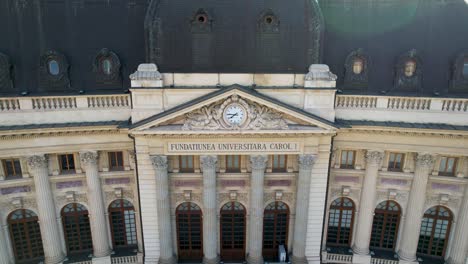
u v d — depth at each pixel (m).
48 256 26.58
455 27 25.12
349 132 25.33
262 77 23.47
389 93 25.28
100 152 25.91
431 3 25.28
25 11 24.28
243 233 27.80
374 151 25.59
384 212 27.77
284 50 23.73
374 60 25.58
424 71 25.12
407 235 27.08
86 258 27.34
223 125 23.09
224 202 26.73
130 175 26.70
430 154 24.95
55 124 23.98
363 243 27.73
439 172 26.31
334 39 25.83
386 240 28.31
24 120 23.75
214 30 23.39
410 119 24.86
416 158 25.47
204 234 26.31
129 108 24.86
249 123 23.11
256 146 24.14
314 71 23.06
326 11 26.17
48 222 25.91
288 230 27.62
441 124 24.52
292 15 23.67
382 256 27.83
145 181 25.33
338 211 28.27
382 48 25.58
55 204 26.25
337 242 28.53
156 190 25.05
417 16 25.47
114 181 26.72
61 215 26.77
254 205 25.56
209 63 23.52
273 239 28.03
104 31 25.34
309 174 24.89
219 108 22.81
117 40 25.48
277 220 27.55
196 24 23.22
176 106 23.34
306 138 24.05
